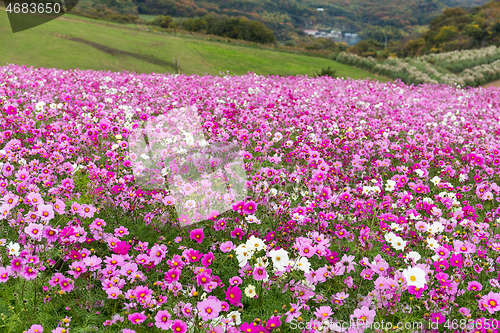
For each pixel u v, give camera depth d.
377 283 2.90
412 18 199.62
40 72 11.39
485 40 64.88
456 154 7.16
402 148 6.70
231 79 13.65
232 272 3.36
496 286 3.12
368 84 15.51
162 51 33.47
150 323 2.61
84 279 3.08
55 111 6.61
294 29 146.38
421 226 3.67
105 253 3.39
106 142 5.41
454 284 2.94
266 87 11.93
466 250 3.32
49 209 3.15
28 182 3.95
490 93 16.30
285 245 3.55
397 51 79.50
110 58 28.34
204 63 31.39
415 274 2.64
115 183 4.04
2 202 3.33
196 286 3.07
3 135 5.05
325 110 8.91
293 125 7.40
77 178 4.51
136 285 2.95
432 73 29.06
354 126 8.01
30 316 2.69
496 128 9.09
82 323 2.75
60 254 3.23
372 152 6.30
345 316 2.96
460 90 16.31
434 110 10.85
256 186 4.21
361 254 3.46
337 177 4.96
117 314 2.71
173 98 8.99
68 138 5.28
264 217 4.07
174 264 2.92
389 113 9.65
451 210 4.23
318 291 3.20
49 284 2.88
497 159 6.11
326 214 3.90
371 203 4.18
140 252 3.24
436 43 71.25
